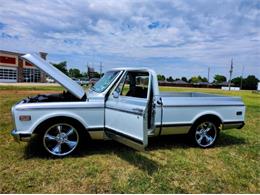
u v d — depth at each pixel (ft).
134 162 12.98
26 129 12.57
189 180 11.15
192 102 15.31
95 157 13.51
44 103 12.94
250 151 15.70
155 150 15.23
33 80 138.72
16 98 41.91
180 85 208.44
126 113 12.23
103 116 13.78
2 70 119.75
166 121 14.62
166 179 11.14
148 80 14.14
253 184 11.02
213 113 15.96
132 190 10.04
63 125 13.35
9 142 15.71
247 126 24.13
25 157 13.16
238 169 12.61
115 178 11.03
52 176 11.00
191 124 15.42
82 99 13.92
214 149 15.94
